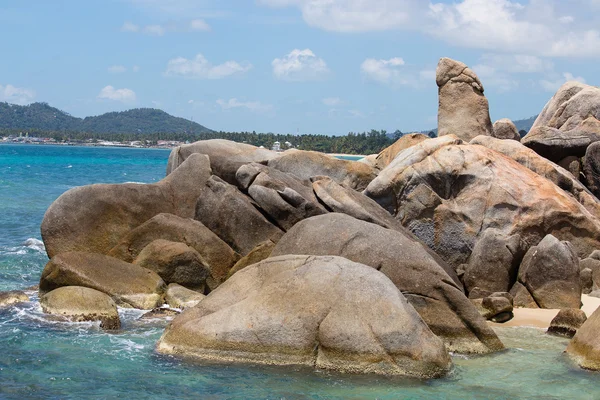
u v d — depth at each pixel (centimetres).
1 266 2047
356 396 1069
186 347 1217
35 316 1473
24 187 4706
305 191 1903
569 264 1672
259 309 1205
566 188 2173
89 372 1160
